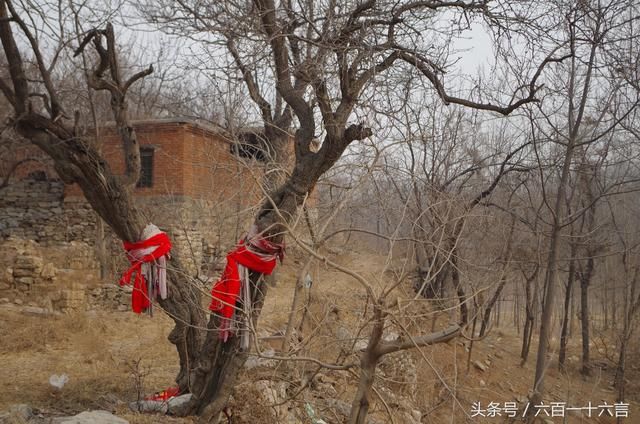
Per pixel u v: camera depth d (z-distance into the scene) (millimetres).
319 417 6535
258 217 5328
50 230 17219
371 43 5578
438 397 7191
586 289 13414
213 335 5539
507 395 10938
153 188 14867
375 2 5484
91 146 5602
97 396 6723
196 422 5406
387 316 4266
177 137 14820
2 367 8227
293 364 6582
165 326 11391
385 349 4125
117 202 5535
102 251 14359
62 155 5445
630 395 12156
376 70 5461
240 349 5406
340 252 8703
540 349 8703
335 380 7832
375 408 6238
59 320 10883
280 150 6598
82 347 9398
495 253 8148
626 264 11430
